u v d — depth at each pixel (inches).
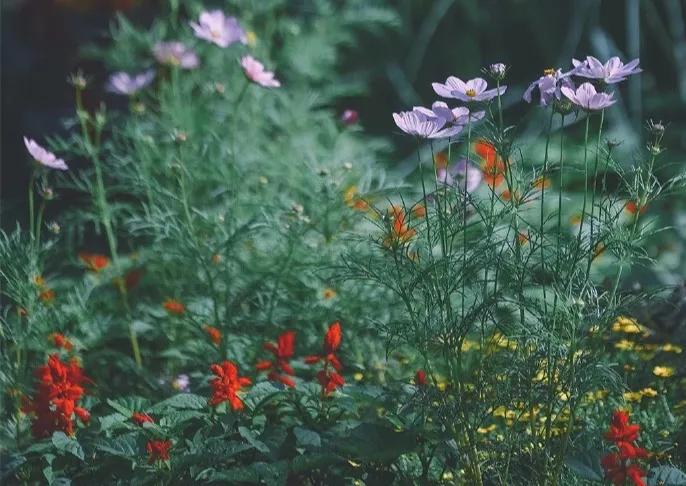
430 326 91.9
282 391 95.7
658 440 97.7
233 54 135.8
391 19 151.7
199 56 139.3
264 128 138.9
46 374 96.3
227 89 135.0
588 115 89.6
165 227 110.0
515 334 91.2
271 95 138.0
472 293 95.5
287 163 126.1
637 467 87.9
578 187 163.9
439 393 91.6
